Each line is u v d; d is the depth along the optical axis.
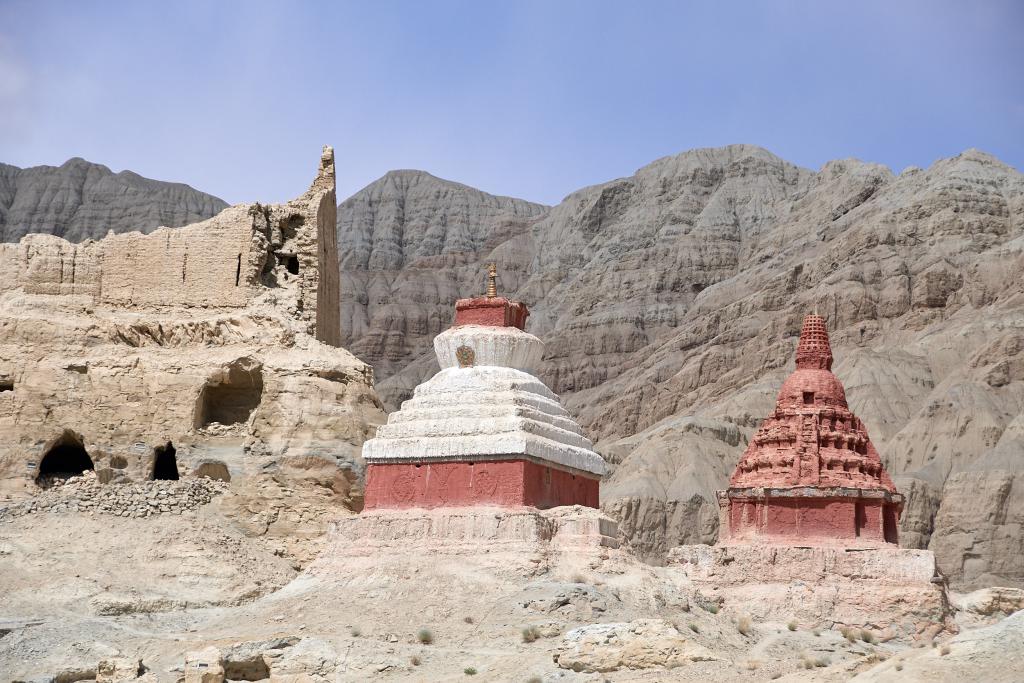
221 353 61.31
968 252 176.38
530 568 46.91
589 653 39.59
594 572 47.31
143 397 61.16
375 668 40.94
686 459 139.50
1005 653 33.31
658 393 181.75
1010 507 120.19
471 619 44.88
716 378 176.38
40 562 52.09
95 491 57.00
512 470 49.78
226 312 62.94
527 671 39.56
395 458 51.38
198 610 50.31
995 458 125.75
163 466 63.12
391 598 46.84
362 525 50.47
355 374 61.12
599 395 198.00
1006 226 181.00
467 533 48.66
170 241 64.25
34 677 42.50
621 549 49.50
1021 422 130.62
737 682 36.72
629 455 148.62
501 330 53.78
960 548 119.69
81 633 46.16
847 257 184.50
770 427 53.84
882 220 186.62
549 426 52.06
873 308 172.00
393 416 53.03
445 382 53.19
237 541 55.91
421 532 49.41
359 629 44.31
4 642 44.88
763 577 50.06
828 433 52.75
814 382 54.22
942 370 153.25
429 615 45.41
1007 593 54.38
